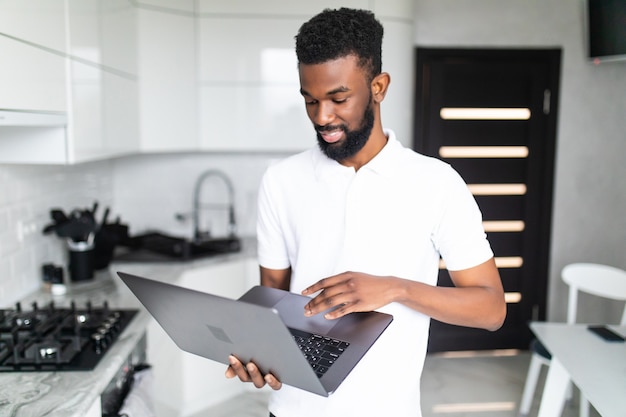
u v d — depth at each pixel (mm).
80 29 2084
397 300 1057
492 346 3959
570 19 3664
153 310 1024
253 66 3248
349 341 1051
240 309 833
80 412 1329
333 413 1193
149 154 3641
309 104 1098
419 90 3709
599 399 1751
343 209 1213
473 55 3699
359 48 1038
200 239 3543
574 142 3775
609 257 3867
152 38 3059
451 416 3082
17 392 1417
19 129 1951
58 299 2277
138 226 3684
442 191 1168
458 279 1188
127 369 1839
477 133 3779
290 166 1287
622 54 3338
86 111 2152
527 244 3885
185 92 3203
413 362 1209
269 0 3207
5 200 2172
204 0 3184
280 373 953
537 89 3746
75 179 2912
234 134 3299
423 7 3646
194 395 2988
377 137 1197
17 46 1532
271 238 1341
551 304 3914
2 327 1794
